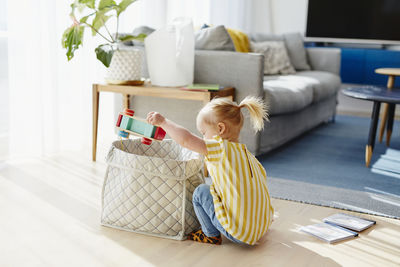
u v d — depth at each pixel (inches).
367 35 177.5
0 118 90.6
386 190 85.1
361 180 91.4
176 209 59.3
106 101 117.4
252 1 194.1
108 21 113.4
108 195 62.8
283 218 69.0
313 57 165.5
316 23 183.2
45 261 52.7
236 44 134.5
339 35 181.2
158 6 134.2
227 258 55.0
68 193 76.5
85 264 52.3
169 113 103.0
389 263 55.3
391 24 173.3
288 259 55.4
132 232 61.8
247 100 58.6
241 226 55.0
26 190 77.2
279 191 81.7
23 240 58.0
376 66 173.6
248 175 55.7
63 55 101.5
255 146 96.2
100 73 113.8
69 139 105.9
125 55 91.9
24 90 93.7
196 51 99.3
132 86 91.4
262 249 57.9
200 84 96.0
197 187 58.7
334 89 149.6
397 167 102.4
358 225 65.7
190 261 53.9
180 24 92.6
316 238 61.8
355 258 56.3
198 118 59.2
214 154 55.1
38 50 94.1
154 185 59.4
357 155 113.1
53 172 87.9
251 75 93.3
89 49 108.6
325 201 77.3
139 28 107.0
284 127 111.3
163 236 60.2
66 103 103.9
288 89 109.1
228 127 57.3
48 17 95.7
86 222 64.7
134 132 60.9
